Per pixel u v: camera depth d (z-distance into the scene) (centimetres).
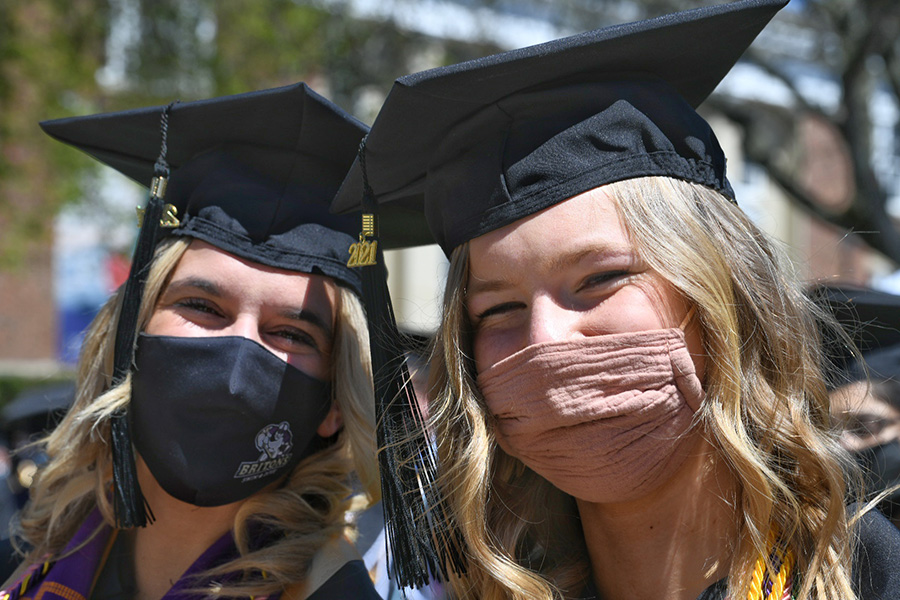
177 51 969
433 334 191
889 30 833
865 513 157
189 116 201
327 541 195
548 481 179
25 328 1284
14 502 421
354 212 205
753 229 165
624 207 151
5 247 1016
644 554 160
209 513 197
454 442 170
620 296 151
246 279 191
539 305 153
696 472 157
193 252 195
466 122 164
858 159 855
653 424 149
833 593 142
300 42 979
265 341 194
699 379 155
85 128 219
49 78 909
